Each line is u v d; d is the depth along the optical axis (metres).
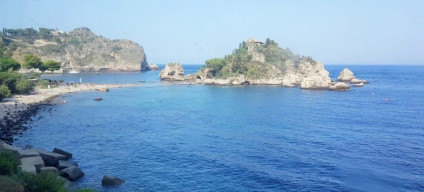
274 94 164.75
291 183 45.88
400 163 53.97
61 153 54.03
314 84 191.00
